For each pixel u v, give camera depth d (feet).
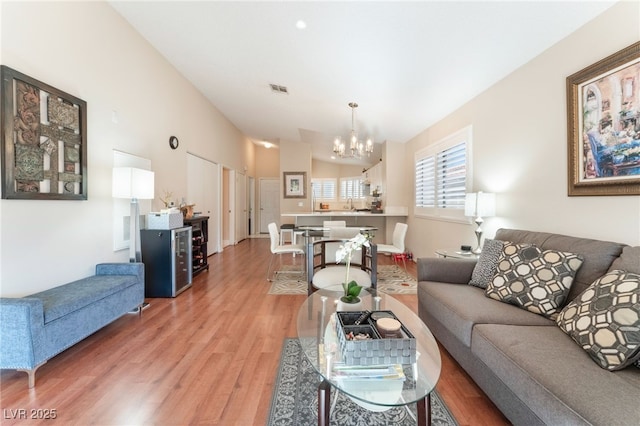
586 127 6.24
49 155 7.61
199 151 17.12
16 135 6.75
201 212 17.61
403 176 18.95
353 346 3.87
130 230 10.07
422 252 15.96
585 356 3.89
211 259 18.22
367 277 8.71
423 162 15.66
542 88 7.48
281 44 9.98
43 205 7.48
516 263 6.15
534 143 7.77
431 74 9.82
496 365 4.32
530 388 3.61
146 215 11.64
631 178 5.35
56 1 7.86
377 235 20.10
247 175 28.22
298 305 10.09
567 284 5.27
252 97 16.11
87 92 8.93
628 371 3.55
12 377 5.86
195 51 12.24
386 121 15.53
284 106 16.29
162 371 6.10
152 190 10.28
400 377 3.81
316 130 19.95
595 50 6.07
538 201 7.65
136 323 8.56
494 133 9.45
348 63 10.18
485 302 5.96
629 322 3.67
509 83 8.71
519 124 8.31
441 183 13.46
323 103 14.42
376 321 4.68
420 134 16.11
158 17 10.25
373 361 3.88
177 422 4.68
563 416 3.12
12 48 6.76
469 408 5.00
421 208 16.11
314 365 4.11
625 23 5.47
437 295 6.63
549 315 5.24
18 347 5.44
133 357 6.65
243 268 15.83
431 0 6.66
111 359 6.56
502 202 9.09
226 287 12.25
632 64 5.30
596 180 6.03
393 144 18.85
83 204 8.75
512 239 7.54
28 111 7.04
